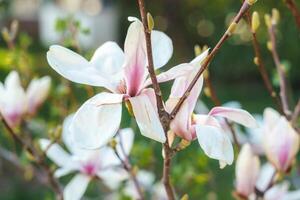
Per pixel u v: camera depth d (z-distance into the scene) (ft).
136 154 4.06
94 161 3.56
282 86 3.73
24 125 4.04
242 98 16.11
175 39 20.35
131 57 2.48
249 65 17.57
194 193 4.10
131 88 2.50
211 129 2.44
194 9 19.79
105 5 24.71
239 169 3.35
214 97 3.48
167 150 2.53
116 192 4.91
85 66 2.52
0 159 8.20
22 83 4.42
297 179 5.06
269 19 3.72
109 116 2.42
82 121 2.41
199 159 4.10
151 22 2.34
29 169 4.25
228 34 2.39
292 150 3.25
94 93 4.41
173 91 2.52
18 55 4.34
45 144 3.62
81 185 3.56
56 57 2.48
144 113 2.42
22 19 28.89
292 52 15.10
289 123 3.35
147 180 4.37
